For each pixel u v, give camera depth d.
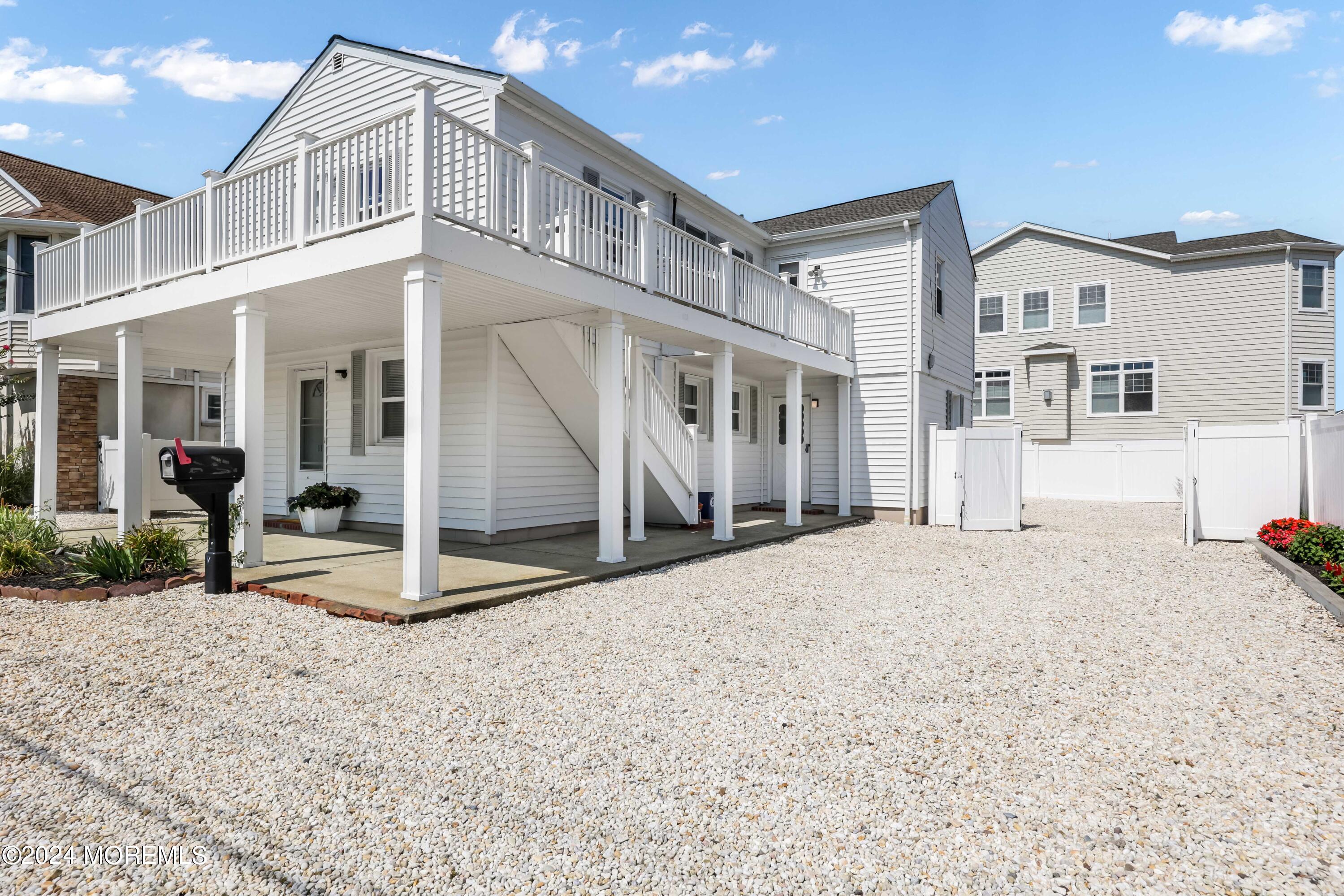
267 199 6.69
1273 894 2.20
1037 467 20.77
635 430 9.41
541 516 10.02
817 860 2.38
